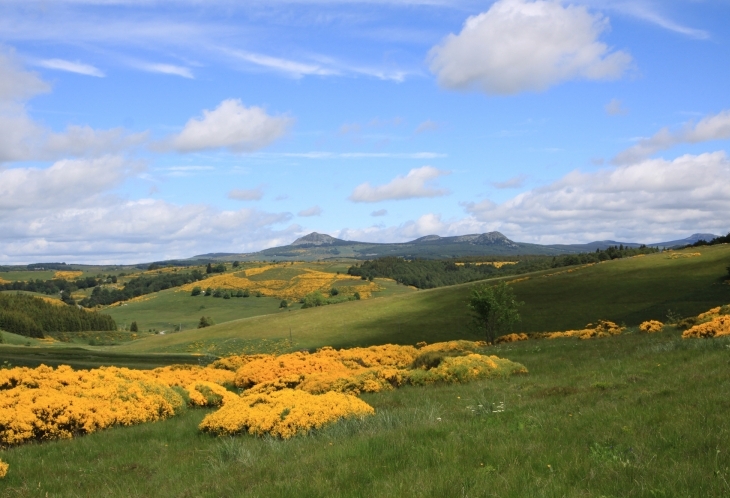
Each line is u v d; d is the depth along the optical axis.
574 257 151.12
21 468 11.74
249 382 26.55
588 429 9.95
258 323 98.44
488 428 10.75
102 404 16.92
